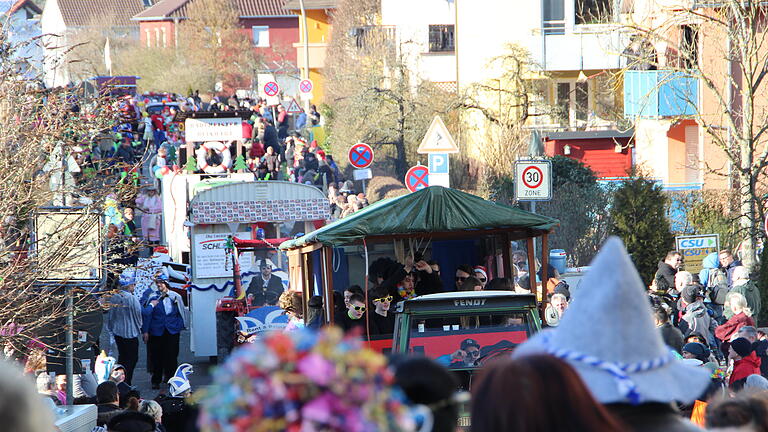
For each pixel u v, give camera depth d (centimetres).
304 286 2136
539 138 3000
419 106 6806
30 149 1549
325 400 340
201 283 3228
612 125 6147
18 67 1634
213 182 3475
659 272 2633
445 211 1819
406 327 1447
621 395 470
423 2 7838
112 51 12512
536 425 420
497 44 6562
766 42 4594
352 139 7031
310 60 11344
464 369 1431
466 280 1909
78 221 1574
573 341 485
